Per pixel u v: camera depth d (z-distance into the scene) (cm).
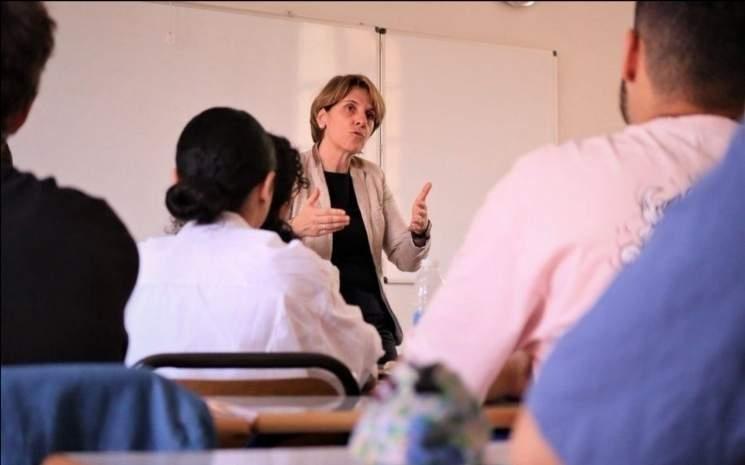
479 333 126
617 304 76
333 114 282
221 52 454
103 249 120
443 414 51
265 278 160
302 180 241
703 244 75
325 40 471
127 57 439
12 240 114
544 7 520
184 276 163
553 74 516
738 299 74
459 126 493
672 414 73
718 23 124
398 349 260
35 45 123
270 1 468
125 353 126
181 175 168
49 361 114
